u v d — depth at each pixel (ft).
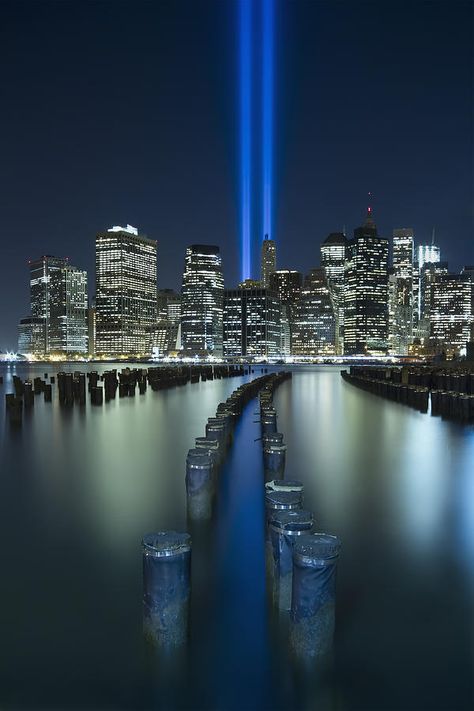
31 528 30.73
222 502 35.91
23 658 17.94
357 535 29.17
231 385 209.15
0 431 75.66
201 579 23.49
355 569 24.47
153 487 41.04
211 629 19.35
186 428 78.74
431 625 19.61
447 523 31.30
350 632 19.11
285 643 18.48
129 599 21.83
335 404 117.70
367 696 16.11
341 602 21.30
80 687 16.57
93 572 24.44
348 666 17.33
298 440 65.41
